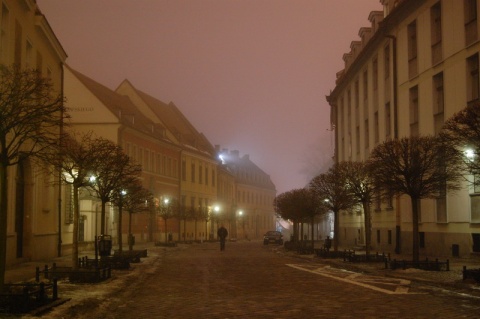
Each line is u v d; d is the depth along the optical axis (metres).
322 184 30.31
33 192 25.11
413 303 12.73
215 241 70.62
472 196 24.48
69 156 18.52
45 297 12.02
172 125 68.12
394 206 33.47
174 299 13.86
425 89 28.94
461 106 25.31
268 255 35.69
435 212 27.80
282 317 10.97
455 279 16.98
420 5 29.47
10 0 21.33
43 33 26.17
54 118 12.92
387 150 20.05
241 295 14.50
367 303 12.78
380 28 34.19
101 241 22.69
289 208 40.19
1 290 11.09
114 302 13.31
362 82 42.25
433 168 19.64
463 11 25.22
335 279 18.59
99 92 51.62
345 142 48.59
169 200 56.25
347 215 47.03
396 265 21.00
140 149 53.84
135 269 22.66
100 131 47.59
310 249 35.22
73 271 16.72
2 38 20.80
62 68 30.72
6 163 11.23
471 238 24.62
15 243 22.39
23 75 13.21
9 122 11.50
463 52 25.19
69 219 31.77
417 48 29.91
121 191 23.70
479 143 14.88
